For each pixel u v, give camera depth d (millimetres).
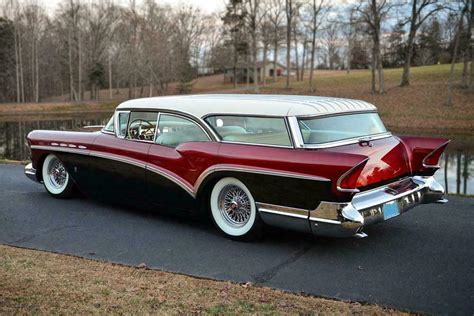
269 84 65812
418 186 4949
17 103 62031
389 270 4129
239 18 63938
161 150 5383
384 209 4449
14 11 70812
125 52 71938
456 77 44594
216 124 4988
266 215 4586
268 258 4457
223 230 5035
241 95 5504
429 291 3672
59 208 6348
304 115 4488
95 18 80250
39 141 6750
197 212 5293
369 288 3738
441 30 73562
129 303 3383
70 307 3287
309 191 4207
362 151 4535
